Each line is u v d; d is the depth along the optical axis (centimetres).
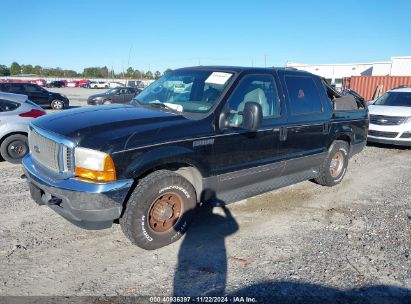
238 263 353
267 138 454
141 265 345
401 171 748
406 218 483
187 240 397
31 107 735
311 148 532
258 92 452
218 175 408
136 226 352
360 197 568
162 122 370
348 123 600
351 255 375
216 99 409
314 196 564
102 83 6362
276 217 473
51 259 350
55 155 345
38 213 454
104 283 314
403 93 1105
